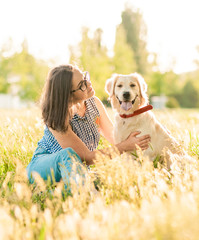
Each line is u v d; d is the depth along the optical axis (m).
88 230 1.49
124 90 3.99
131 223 1.57
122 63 35.25
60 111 3.06
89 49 30.94
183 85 58.06
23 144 3.96
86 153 3.22
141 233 1.42
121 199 2.14
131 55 36.81
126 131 3.86
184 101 57.84
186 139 3.75
